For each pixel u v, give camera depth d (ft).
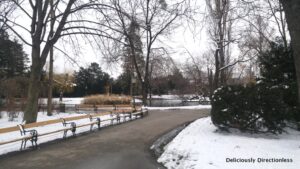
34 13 55.67
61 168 27.68
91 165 28.84
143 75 145.89
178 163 28.35
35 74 55.67
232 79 132.46
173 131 51.13
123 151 35.70
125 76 167.32
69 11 54.90
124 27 54.60
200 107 115.14
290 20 23.95
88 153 34.40
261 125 38.22
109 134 48.93
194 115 82.43
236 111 38.96
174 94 208.64
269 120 37.37
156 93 219.41
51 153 34.22
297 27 23.57
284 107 37.17
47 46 56.13
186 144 33.60
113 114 76.95
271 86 38.14
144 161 30.73
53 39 55.67
